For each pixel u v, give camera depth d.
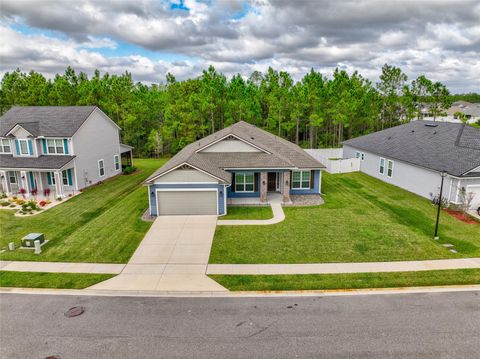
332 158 42.84
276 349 9.34
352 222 19.59
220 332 10.12
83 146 28.62
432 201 23.31
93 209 22.81
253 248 16.23
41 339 9.90
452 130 27.09
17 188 28.06
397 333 10.00
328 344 9.54
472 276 13.45
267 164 23.67
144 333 10.12
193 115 49.72
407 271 13.89
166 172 20.38
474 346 9.41
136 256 15.55
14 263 14.94
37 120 28.95
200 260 15.08
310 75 59.66
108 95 51.81
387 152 29.67
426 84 54.56
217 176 20.58
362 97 53.91
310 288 12.69
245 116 53.03
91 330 10.30
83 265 14.73
